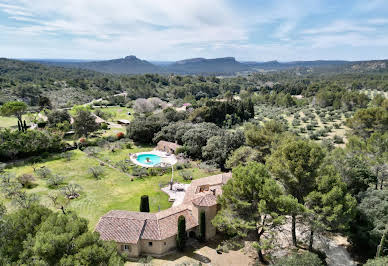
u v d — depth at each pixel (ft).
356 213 94.94
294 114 427.33
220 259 100.27
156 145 260.62
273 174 107.65
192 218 113.91
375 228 93.35
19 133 210.79
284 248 106.32
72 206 134.82
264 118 405.39
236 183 96.07
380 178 132.57
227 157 191.01
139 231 101.09
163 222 106.32
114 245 68.90
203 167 193.26
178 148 220.43
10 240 60.70
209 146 198.70
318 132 291.17
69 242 60.95
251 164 105.40
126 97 594.65
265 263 97.71
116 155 223.30
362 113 225.97
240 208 96.53
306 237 108.99
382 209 96.27
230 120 347.77
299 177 96.43
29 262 55.06
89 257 59.16
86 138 266.77
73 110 386.52
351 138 155.43
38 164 195.62
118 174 182.29
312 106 495.82
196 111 331.36
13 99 442.09
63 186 157.38
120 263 63.62
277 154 108.78
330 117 371.15
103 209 133.80
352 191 116.16
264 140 177.06
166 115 309.42
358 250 105.40
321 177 96.94
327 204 88.63
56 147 223.92
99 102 495.82
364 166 121.08
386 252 90.68
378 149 140.97
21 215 66.64
